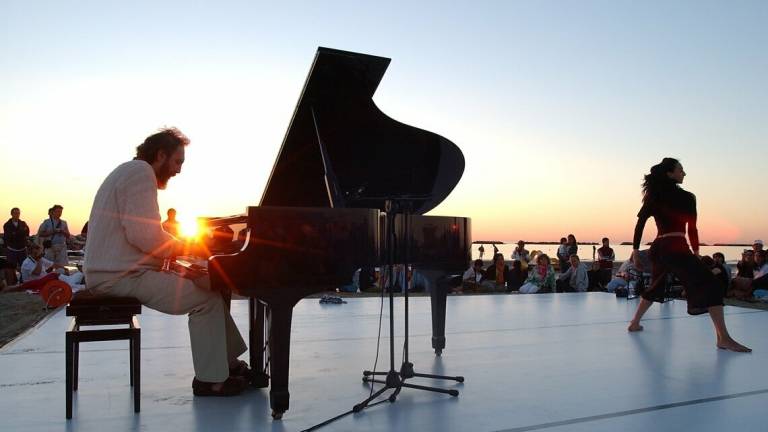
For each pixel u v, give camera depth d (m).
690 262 4.77
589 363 4.15
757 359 4.32
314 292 2.79
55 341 4.88
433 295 4.42
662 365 4.09
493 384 3.52
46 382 3.48
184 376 3.64
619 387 3.47
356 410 2.90
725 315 7.03
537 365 4.08
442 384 3.52
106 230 2.92
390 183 3.89
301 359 4.22
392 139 3.81
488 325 6.02
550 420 2.81
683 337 5.32
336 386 3.44
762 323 6.34
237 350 3.41
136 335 2.85
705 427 2.73
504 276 12.17
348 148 3.68
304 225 2.80
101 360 4.09
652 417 2.88
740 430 2.69
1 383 3.47
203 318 3.15
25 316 6.73
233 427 2.65
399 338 5.15
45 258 10.07
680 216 4.82
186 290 3.04
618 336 5.35
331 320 6.29
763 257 10.09
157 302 3.00
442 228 3.49
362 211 2.90
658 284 5.57
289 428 2.64
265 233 2.74
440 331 4.39
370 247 2.91
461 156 4.04
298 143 3.59
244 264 2.70
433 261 3.45
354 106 3.49
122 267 2.90
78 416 2.81
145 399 3.11
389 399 3.11
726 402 3.16
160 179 3.18
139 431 2.59
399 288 9.87
